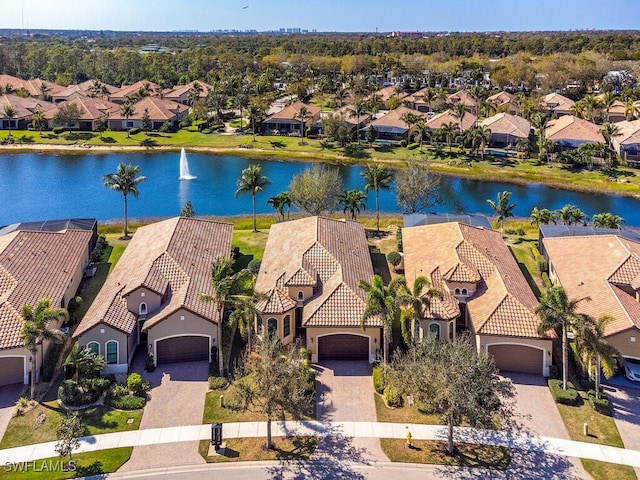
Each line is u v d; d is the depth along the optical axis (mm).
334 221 65188
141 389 43531
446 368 35156
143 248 58562
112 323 45812
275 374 36906
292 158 127000
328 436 38969
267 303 48719
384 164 121375
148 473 35438
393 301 42688
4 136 140000
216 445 37281
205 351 48562
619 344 45469
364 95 180750
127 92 179750
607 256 56250
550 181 108688
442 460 36656
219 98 158750
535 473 35562
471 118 141625
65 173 115625
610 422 40438
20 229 65312
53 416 40625
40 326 41250
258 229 81500
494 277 52750
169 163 124188
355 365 48062
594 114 148250
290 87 194125
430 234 62969
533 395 43688
